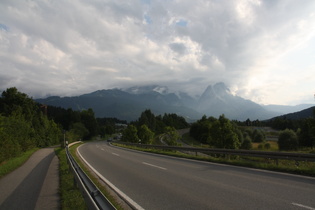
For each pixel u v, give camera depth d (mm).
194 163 14539
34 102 58031
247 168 11859
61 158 20625
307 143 46375
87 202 4766
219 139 30453
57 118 113312
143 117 117938
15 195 8000
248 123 145750
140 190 7715
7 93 53688
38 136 47438
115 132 180500
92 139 111625
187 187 7836
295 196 6332
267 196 6398
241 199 6184
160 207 5871
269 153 13016
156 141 82188
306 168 10164
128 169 12695
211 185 7996
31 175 12273
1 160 18703
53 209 6371
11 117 29422
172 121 151000
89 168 13656
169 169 12133
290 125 109062
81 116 114125
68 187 8547
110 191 7801
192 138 96062
